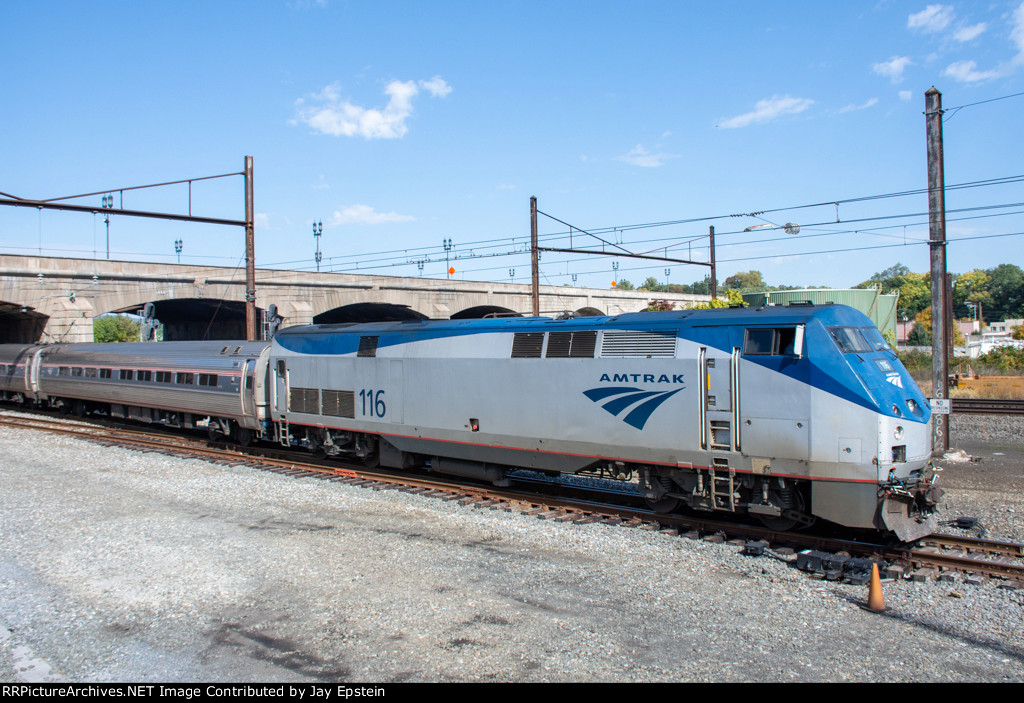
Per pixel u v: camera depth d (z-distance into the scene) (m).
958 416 24.70
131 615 8.20
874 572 8.02
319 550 10.35
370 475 15.95
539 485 15.12
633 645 7.16
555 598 8.47
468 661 6.80
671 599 8.41
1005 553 9.72
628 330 11.89
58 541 11.02
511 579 9.12
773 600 8.34
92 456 18.92
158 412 24.95
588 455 12.37
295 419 18.17
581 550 10.38
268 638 7.49
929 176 17.36
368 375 16.19
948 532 10.99
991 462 16.94
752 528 10.76
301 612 8.13
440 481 15.25
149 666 6.93
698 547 10.41
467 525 11.73
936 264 17.53
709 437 10.84
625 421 11.74
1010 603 8.10
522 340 13.34
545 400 12.85
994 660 6.75
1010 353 45.03
